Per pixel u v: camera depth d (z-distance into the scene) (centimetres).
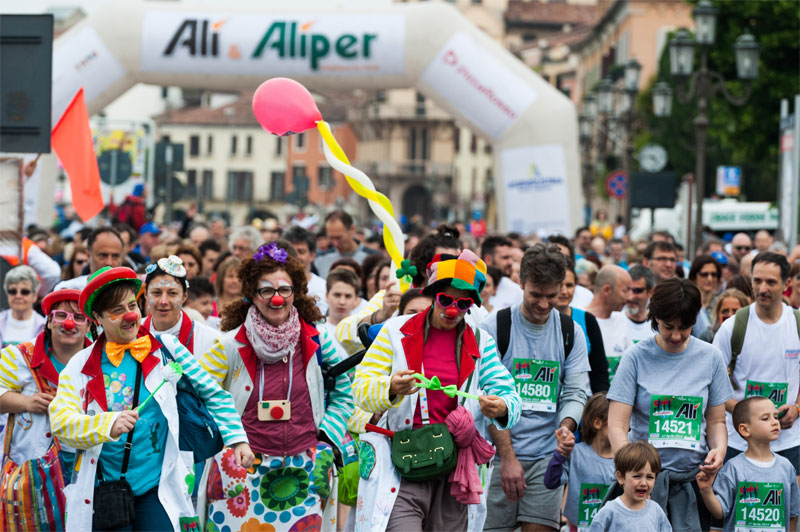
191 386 825
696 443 920
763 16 4744
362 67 2819
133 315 805
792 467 995
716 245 2069
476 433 831
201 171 14800
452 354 838
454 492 827
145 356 813
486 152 14125
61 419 780
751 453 986
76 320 935
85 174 1603
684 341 919
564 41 13375
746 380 1086
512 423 830
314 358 923
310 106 1029
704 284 1481
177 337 988
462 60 2811
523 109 2828
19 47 1328
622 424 917
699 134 2705
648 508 891
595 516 905
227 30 2809
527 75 2864
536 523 1001
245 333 917
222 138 14738
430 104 14062
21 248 1346
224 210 14700
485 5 14938
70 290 934
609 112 4181
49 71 1330
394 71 2828
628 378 924
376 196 1027
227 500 923
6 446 952
